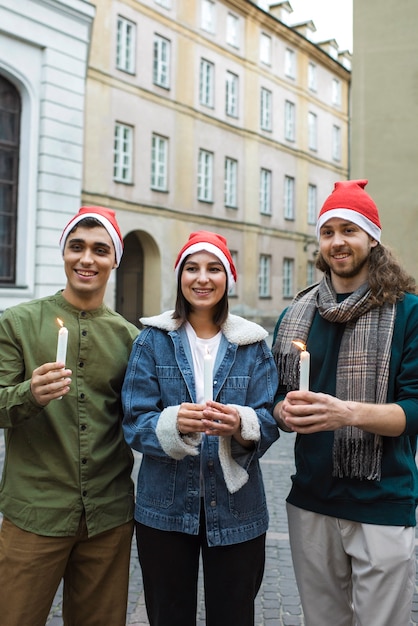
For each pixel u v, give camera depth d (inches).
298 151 1095.0
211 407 75.4
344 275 85.9
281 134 1049.5
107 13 713.6
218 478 83.4
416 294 86.4
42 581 82.3
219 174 904.3
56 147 456.8
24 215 446.3
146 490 85.7
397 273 84.0
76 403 85.1
